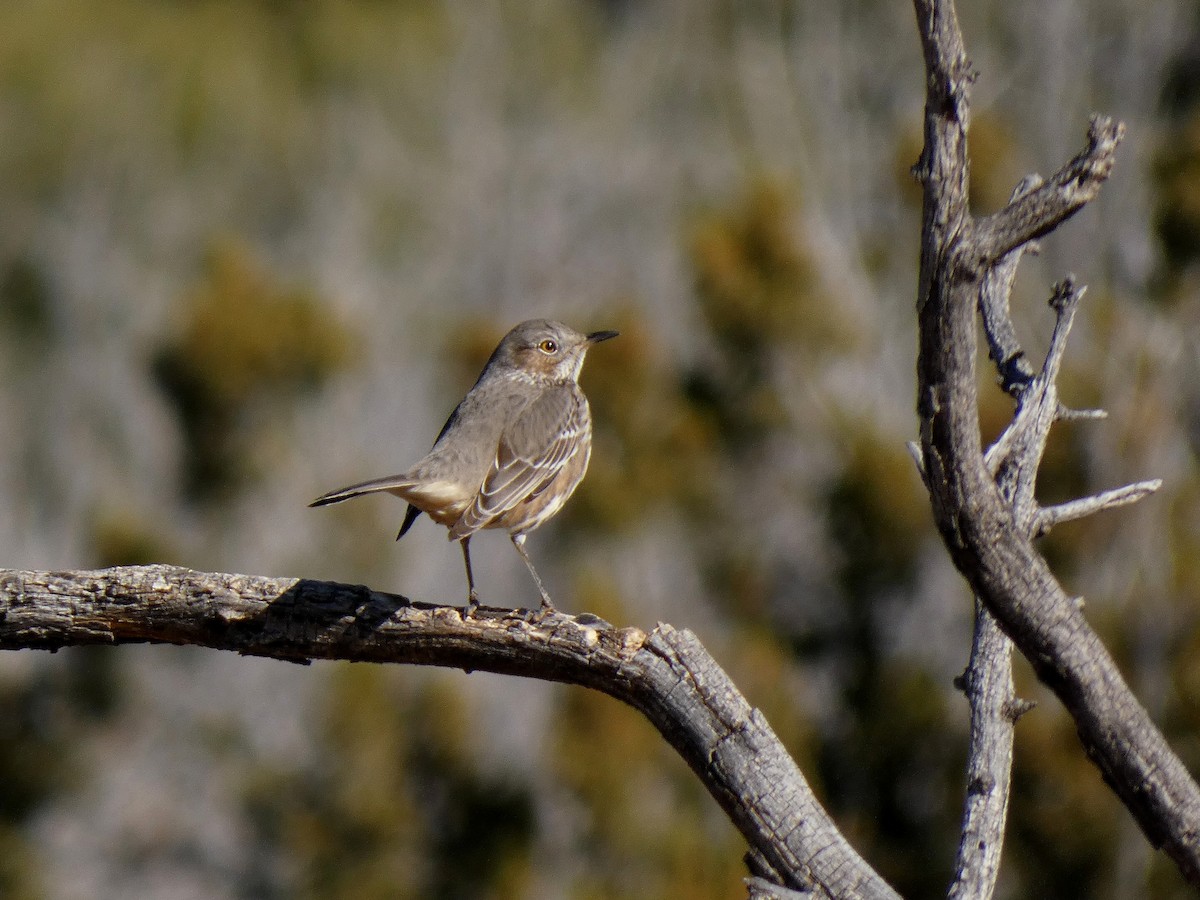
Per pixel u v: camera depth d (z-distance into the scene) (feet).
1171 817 14.90
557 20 93.40
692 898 38.14
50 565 67.10
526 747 45.01
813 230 56.29
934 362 14.43
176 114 94.63
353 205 86.89
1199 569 38.75
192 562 52.26
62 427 72.74
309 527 54.39
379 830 40.93
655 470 46.37
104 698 51.70
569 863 40.78
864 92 74.28
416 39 94.53
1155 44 62.08
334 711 41.93
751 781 17.17
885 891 16.69
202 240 89.35
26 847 49.03
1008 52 65.98
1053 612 14.88
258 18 100.89
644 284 73.26
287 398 52.85
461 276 78.18
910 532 41.60
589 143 84.12
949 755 39.37
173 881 50.44
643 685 17.84
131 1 101.09
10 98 93.97
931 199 14.19
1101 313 46.03
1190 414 44.57
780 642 42.83
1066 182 13.91
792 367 47.37
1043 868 36.52
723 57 83.66
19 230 87.66
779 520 46.75
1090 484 40.37
